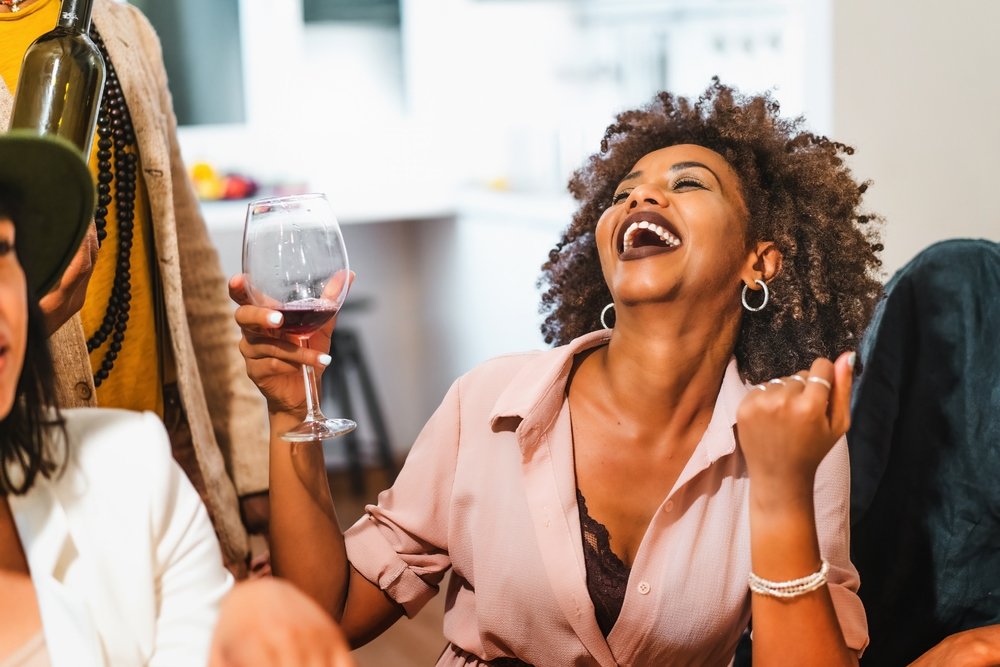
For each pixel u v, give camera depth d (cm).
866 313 144
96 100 113
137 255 153
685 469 127
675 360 129
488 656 136
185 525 104
